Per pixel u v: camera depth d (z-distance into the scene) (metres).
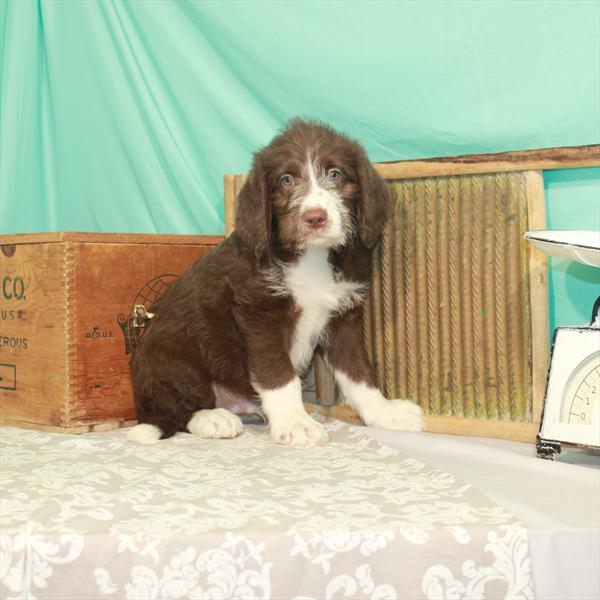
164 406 1.03
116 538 0.63
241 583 0.63
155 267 1.09
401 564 0.63
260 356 1.00
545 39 0.99
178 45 1.18
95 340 1.04
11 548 0.63
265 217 0.98
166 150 1.21
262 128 1.16
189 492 0.74
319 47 1.11
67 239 1.01
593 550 0.64
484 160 0.97
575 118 0.98
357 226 1.00
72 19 1.25
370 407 1.03
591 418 0.84
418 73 1.06
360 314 1.06
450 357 1.02
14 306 1.06
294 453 0.89
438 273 1.02
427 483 0.77
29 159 1.30
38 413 1.04
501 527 0.64
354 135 1.11
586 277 1.00
